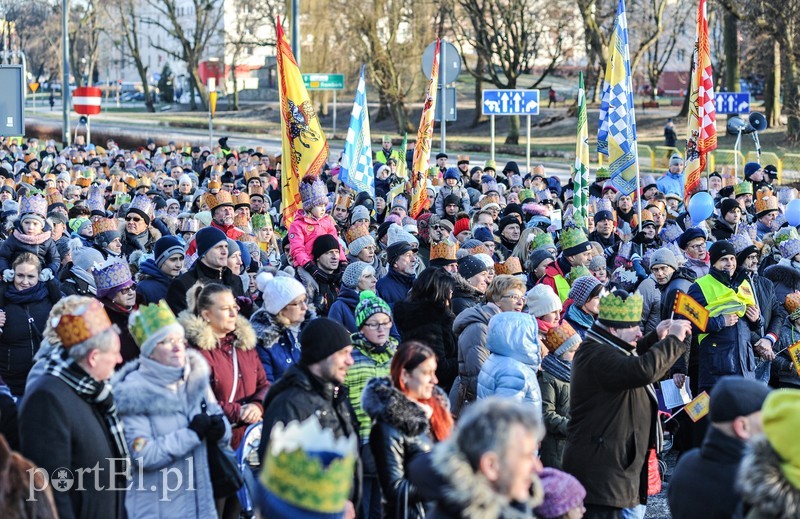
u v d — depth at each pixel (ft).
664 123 170.09
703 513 15.79
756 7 137.28
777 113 154.71
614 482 21.70
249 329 23.06
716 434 15.99
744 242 34.88
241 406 22.29
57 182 71.41
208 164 85.71
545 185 70.33
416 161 52.80
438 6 180.86
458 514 13.23
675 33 200.54
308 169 41.32
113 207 59.67
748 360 30.73
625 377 20.99
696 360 32.60
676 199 62.18
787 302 33.22
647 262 41.70
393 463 18.30
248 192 57.06
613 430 21.67
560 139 174.70
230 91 302.25
